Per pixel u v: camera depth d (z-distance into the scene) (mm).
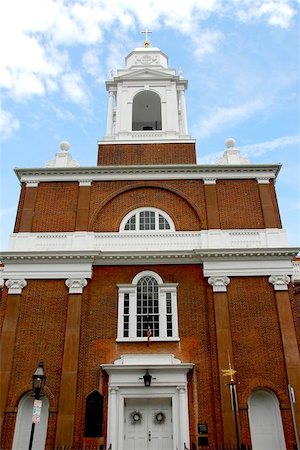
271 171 23781
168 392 18344
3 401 18094
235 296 20234
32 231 22188
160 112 30062
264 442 17625
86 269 20844
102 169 23766
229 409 17719
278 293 20156
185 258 21172
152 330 19891
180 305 20250
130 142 25859
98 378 18688
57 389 18359
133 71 29250
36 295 20422
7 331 19484
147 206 23172
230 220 22406
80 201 22969
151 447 17844
